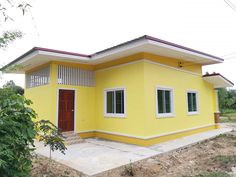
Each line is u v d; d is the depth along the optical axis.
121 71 9.21
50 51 8.17
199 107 11.45
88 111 10.27
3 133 3.09
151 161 6.27
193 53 9.18
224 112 27.72
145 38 7.16
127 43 7.82
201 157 6.80
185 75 10.64
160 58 9.15
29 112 3.38
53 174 4.99
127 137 8.70
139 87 8.34
